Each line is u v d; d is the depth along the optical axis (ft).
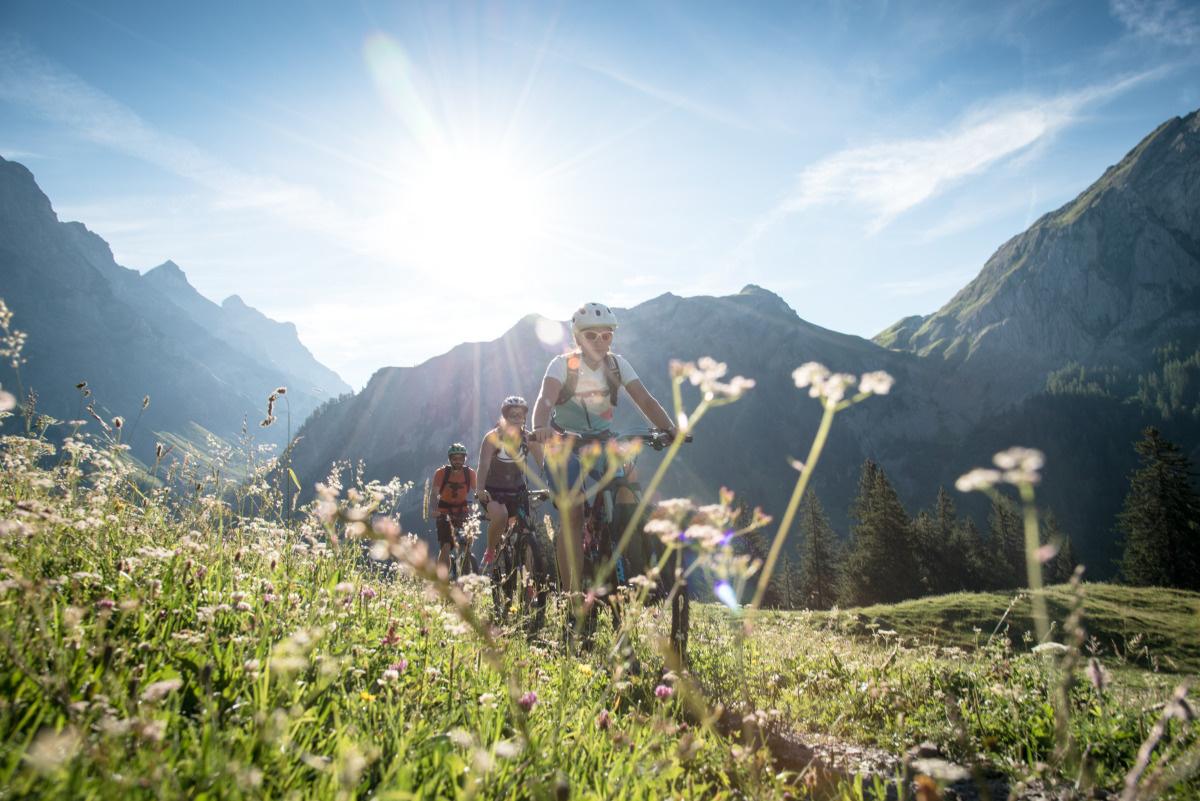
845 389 3.27
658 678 13.20
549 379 19.75
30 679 6.22
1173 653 50.31
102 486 13.03
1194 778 8.45
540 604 18.17
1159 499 200.75
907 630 71.61
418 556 3.65
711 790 8.70
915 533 267.59
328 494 3.54
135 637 8.29
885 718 14.84
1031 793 9.71
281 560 13.03
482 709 8.56
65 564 10.34
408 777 6.12
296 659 6.65
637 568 16.72
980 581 268.82
